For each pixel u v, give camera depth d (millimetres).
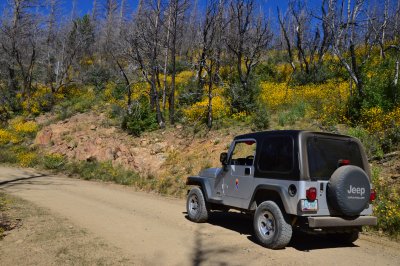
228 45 25359
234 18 26000
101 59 48781
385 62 22891
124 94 30922
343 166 6684
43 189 14664
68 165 22047
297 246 7340
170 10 23812
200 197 9219
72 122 28828
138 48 24422
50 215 9297
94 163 21000
